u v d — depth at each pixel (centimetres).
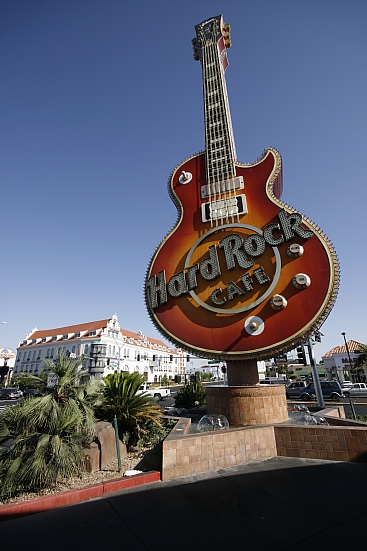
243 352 1249
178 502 679
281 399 1257
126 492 750
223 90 1923
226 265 1404
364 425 1052
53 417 843
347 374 6188
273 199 1459
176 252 1555
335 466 889
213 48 2158
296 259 1291
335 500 665
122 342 8256
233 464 928
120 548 511
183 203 1656
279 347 1205
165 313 1442
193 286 1406
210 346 1312
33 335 9350
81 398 959
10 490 733
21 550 513
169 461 852
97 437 965
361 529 550
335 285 1204
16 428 842
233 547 505
